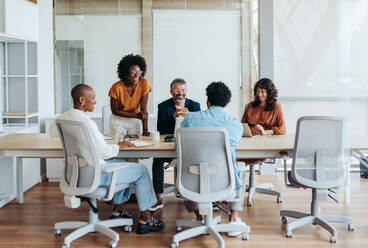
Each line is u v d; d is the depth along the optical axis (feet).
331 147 9.17
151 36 17.54
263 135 12.58
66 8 17.47
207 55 17.61
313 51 17.28
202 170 8.88
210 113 9.14
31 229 10.70
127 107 12.58
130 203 13.16
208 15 17.46
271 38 17.24
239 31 17.49
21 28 14.34
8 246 9.53
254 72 17.61
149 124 16.87
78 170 9.13
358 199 4.61
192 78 17.72
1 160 13.24
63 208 12.54
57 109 17.84
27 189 14.69
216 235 9.44
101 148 9.19
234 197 9.98
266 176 16.94
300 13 17.20
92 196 9.25
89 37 17.57
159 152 10.45
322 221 10.09
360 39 4.12
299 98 17.44
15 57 15.81
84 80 17.71
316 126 9.41
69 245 9.43
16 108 15.94
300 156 9.85
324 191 9.73
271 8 17.13
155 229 10.51
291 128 17.60
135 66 12.03
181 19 17.49
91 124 9.16
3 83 15.70
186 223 10.33
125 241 9.86
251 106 13.34
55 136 11.34
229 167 8.91
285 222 11.17
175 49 17.61
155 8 17.44
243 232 9.95
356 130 4.32
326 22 17.12
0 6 13.14
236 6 17.40
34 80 15.90
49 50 17.38
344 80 4.27
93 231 10.10
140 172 10.14
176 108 12.52
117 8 17.47
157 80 17.70
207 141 8.79
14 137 12.24
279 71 17.49
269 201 13.32
